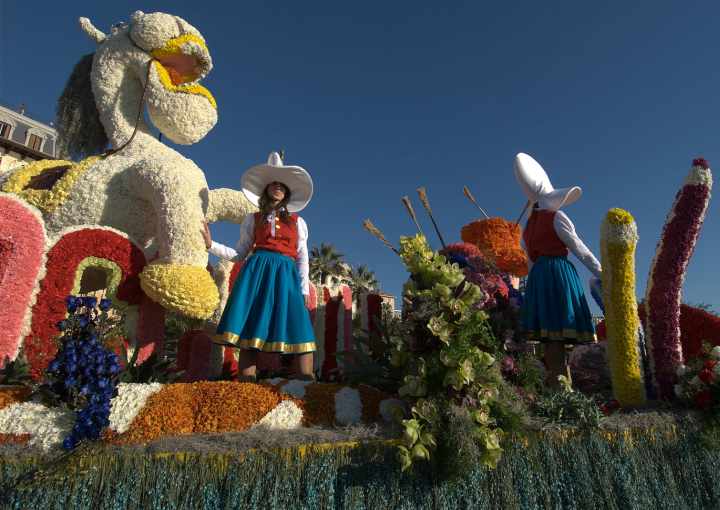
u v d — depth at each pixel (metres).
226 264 5.44
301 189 3.68
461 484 2.09
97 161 4.18
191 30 4.69
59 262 3.15
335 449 1.95
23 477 1.73
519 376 2.77
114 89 4.52
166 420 2.10
